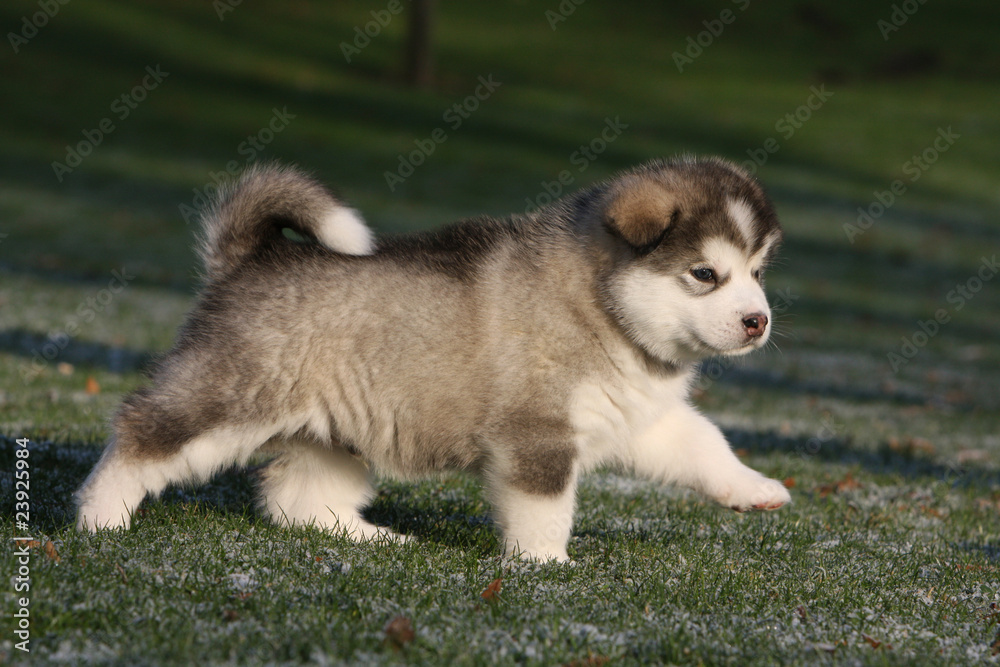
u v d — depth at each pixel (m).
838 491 8.23
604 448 5.62
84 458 7.14
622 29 48.06
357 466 6.24
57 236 20.83
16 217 21.81
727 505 5.82
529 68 41.44
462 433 5.41
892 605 5.02
